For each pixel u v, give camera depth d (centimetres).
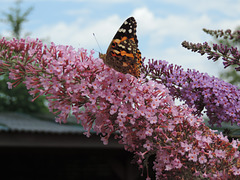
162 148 43
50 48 42
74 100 42
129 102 43
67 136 113
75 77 42
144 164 44
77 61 42
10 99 241
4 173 143
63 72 42
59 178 148
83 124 43
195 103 48
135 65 43
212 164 43
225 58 46
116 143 113
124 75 42
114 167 129
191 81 48
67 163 150
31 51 42
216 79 48
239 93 48
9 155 145
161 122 43
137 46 44
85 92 42
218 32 45
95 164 151
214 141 44
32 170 146
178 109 44
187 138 43
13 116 166
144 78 45
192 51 46
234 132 48
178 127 43
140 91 43
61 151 133
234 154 43
